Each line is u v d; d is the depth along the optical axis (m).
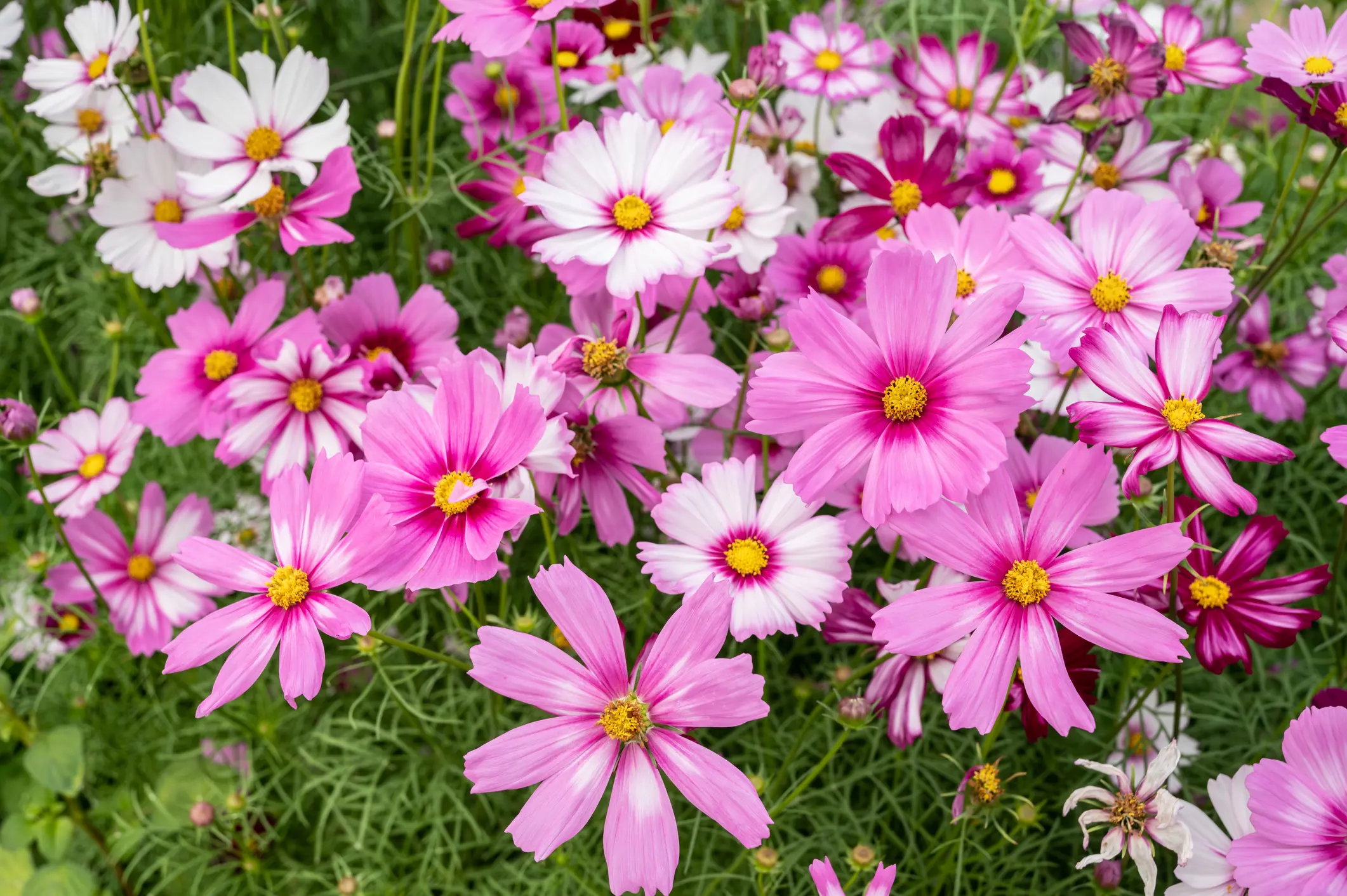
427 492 0.49
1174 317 0.48
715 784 0.46
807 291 0.65
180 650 0.49
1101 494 0.52
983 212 0.56
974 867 0.61
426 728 0.66
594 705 0.47
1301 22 0.57
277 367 0.59
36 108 0.68
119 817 0.69
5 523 0.78
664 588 0.52
